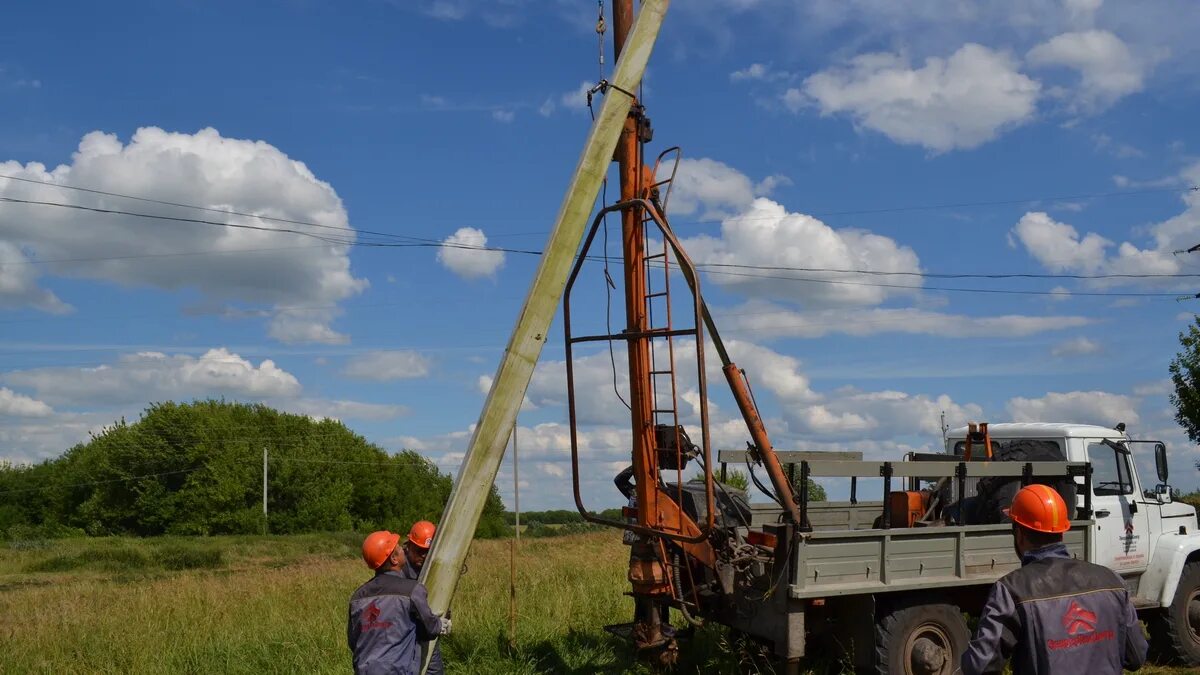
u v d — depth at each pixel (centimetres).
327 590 1477
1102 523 873
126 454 6116
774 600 711
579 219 648
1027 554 380
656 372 747
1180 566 896
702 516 809
